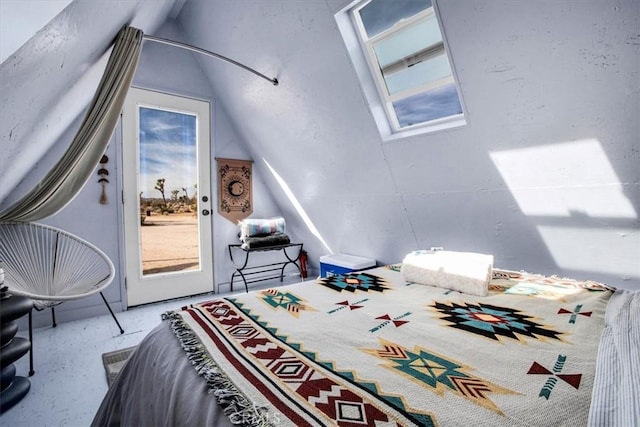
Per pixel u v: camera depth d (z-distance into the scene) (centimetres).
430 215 227
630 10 105
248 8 214
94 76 187
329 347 87
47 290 217
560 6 116
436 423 55
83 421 140
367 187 252
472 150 176
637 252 145
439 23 146
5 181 169
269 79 241
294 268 399
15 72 79
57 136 222
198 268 323
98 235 266
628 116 123
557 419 57
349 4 170
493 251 204
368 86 199
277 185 345
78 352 203
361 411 59
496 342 89
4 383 154
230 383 68
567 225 162
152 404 81
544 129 145
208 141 323
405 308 120
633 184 134
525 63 135
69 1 76
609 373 68
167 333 100
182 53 303
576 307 115
